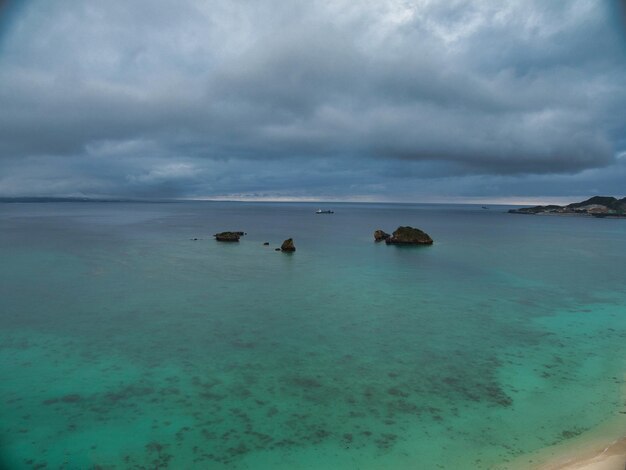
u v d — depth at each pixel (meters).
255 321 24.42
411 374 17.66
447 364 18.67
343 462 12.12
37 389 16.14
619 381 17.05
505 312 26.59
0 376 17.16
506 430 13.65
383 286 33.72
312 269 40.91
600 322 24.67
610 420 14.17
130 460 12.17
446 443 12.95
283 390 16.27
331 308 27.25
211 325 23.67
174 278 36.00
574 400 15.52
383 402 15.42
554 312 26.64
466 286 33.97
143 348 20.22
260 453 12.53
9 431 13.45
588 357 19.48
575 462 11.77
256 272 39.19
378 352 19.98
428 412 14.71
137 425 13.88
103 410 14.75
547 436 13.28
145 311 26.14
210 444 12.95
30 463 11.98
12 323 23.64
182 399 15.55
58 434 13.34
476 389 16.42
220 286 33.16
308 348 20.41
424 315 25.84
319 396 15.84
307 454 12.47
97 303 27.81
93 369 17.91
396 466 11.93
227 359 19.08
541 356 19.55
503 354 19.80
